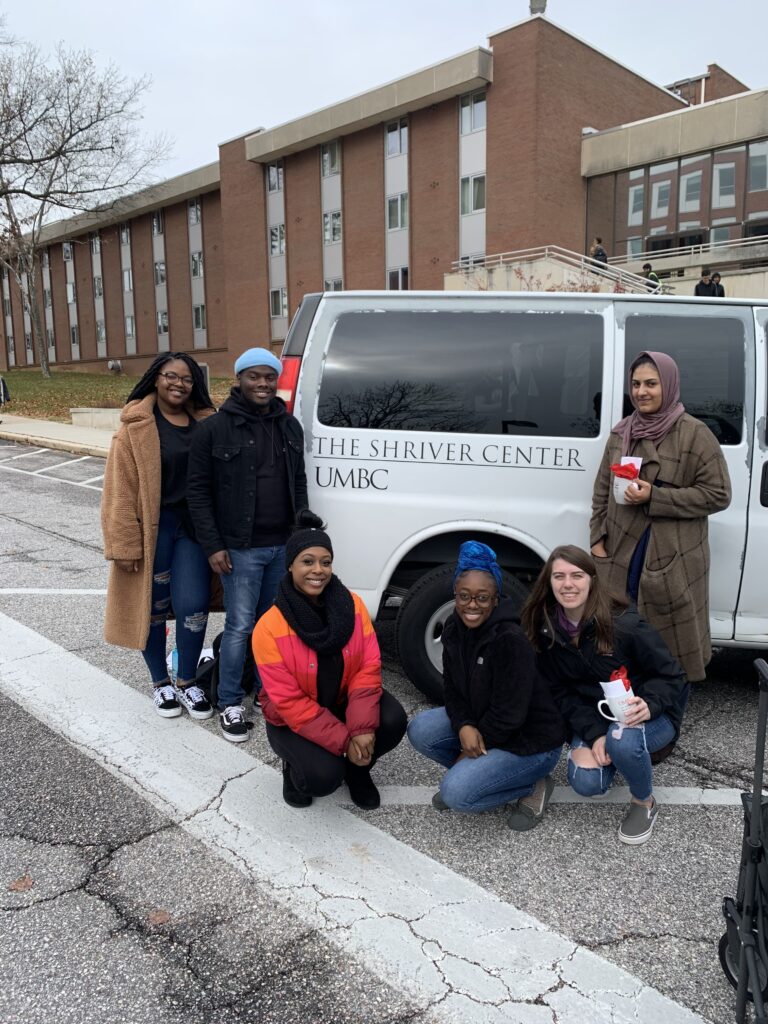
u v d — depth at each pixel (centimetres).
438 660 383
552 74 2406
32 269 3375
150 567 360
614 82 2644
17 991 211
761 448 362
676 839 286
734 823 297
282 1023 201
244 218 3319
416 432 371
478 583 278
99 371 4528
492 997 209
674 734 290
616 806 312
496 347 372
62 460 1376
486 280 2223
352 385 377
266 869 265
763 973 188
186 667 393
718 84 3338
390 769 340
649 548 336
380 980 215
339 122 2797
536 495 368
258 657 288
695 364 368
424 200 2692
